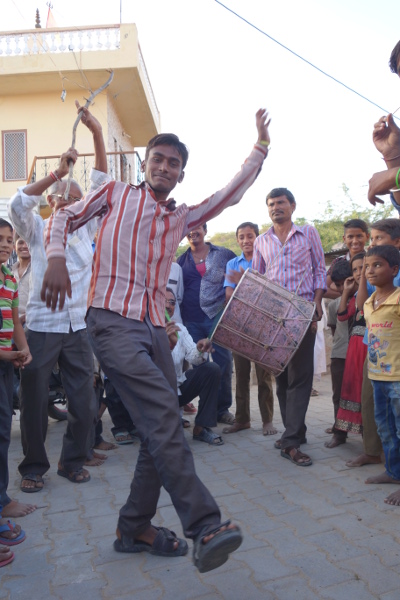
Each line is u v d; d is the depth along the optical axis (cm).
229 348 395
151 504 260
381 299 348
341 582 235
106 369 225
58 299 215
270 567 249
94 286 234
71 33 1288
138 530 264
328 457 413
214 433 475
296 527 290
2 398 301
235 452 439
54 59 1273
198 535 189
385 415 345
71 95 1385
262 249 441
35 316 359
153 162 245
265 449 444
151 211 236
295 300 388
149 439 206
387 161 213
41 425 360
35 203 337
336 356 458
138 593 232
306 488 348
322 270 429
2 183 1392
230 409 623
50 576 249
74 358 367
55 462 427
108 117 1375
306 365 409
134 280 231
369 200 215
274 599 223
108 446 461
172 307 489
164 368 241
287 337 383
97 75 1298
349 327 438
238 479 371
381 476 353
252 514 310
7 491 361
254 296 381
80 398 368
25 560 265
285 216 424
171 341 368
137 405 213
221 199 253
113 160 1384
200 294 542
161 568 252
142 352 220
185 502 195
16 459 439
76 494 353
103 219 237
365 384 389
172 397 212
